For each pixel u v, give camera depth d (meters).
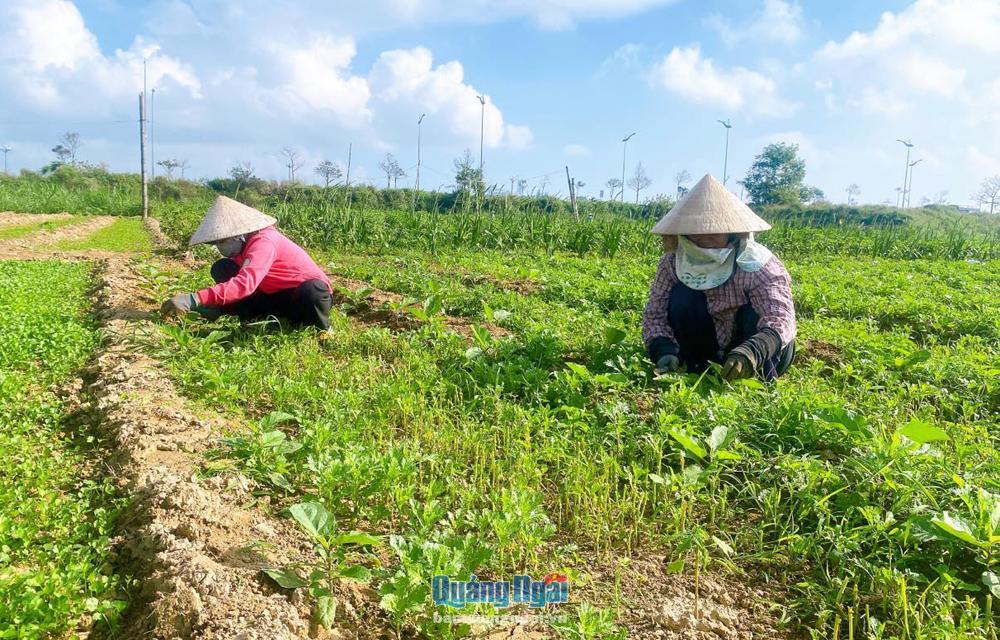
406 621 2.44
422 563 2.46
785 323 4.60
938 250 17.31
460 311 7.61
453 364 5.12
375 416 4.18
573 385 4.47
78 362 5.18
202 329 5.91
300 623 2.34
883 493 3.18
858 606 2.61
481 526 2.89
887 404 4.48
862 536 2.89
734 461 3.54
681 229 4.64
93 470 3.50
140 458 3.44
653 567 2.88
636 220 18.47
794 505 3.13
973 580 2.72
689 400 4.08
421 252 15.08
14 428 3.83
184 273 10.02
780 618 2.61
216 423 4.02
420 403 4.30
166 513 2.93
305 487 3.41
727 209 4.65
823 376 5.64
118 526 2.99
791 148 57.47
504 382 4.70
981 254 17.41
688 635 2.47
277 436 3.50
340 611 2.48
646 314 5.19
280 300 6.12
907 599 2.53
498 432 4.02
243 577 2.56
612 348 5.42
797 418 3.87
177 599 2.37
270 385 4.55
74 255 13.29
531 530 2.81
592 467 3.44
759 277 4.70
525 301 7.79
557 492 3.44
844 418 3.66
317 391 4.39
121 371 4.68
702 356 5.10
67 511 3.00
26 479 3.26
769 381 4.64
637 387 4.64
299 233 15.82
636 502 3.23
